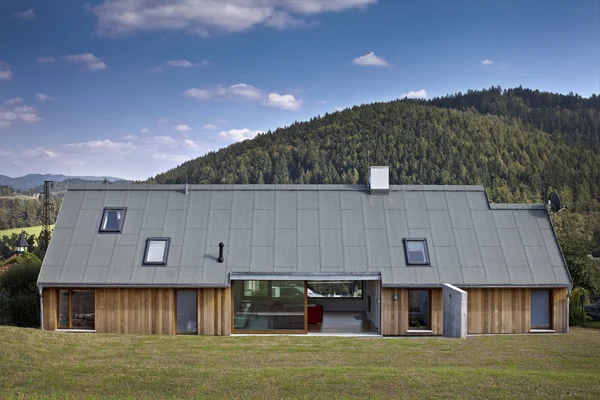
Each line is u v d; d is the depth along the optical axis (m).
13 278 24.25
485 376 11.97
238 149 164.88
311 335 18.89
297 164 150.12
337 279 19.28
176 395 10.63
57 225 20.52
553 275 19.61
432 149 141.12
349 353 15.08
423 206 21.67
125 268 19.27
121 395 10.61
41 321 19.09
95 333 18.56
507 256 20.08
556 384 11.29
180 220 20.83
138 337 17.56
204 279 18.92
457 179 130.38
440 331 19.28
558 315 19.61
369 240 20.36
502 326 19.42
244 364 13.50
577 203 113.38
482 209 21.64
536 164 138.38
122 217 20.84
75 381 11.55
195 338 17.73
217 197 21.72
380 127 155.25
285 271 19.16
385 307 19.19
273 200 21.67
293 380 11.67
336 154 147.88
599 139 188.62
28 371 12.28
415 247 20.22
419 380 11.60
